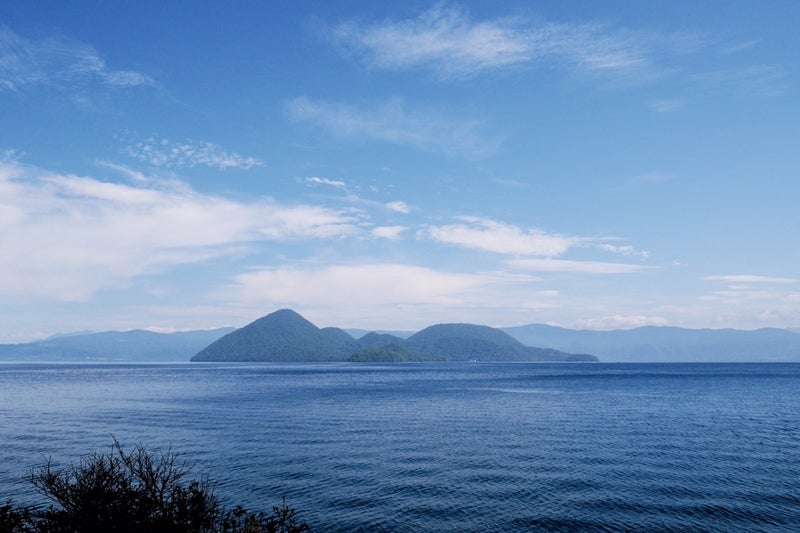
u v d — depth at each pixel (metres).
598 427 49.62
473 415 60.12
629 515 22.55
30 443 40.00
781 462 33.06
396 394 94.56
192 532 10.52
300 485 27.47
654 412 63.44
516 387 117.38
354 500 24.81
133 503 10.30
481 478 28.92
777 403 75.81
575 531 20.72
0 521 10.07
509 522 21.77
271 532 11.73
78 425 50.72
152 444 39.72
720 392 99.94
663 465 32.19
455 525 21.39
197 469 31.11
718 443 40.38
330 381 147.50
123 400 80.81
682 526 21.23
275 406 71.12
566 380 153.50
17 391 101.44
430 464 32.50
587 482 28.00
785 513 22.72
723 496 25.31
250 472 30.36
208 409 66.75
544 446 39.00
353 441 41.28
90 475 10.64
